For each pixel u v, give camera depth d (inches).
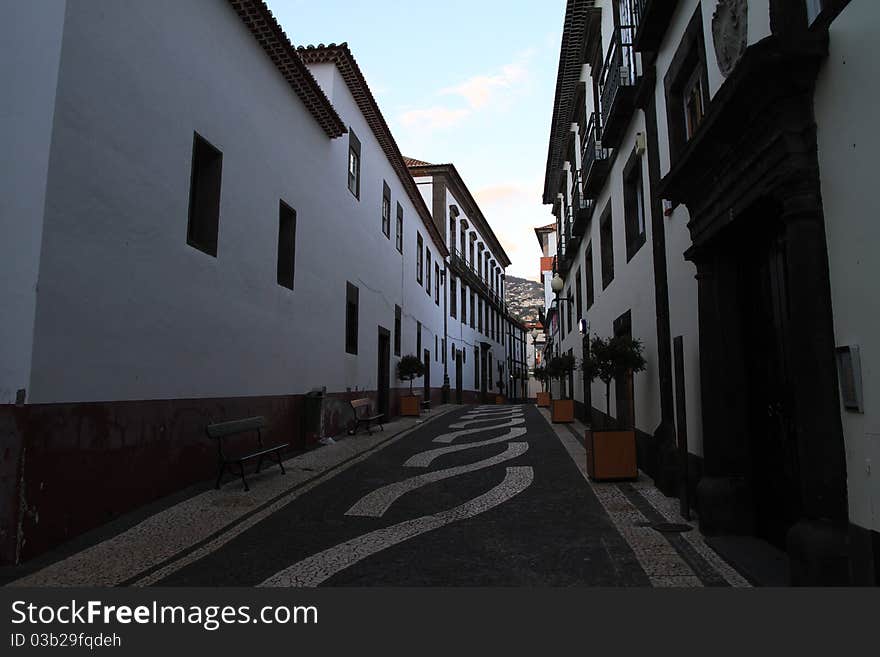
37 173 200.4
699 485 217.5
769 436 200.7
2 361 193.9
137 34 252.4
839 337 132.0
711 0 212.8
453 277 1350.9
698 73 245.4
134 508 248.1
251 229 367.2
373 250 679.7
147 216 258.5
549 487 311.3
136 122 251.0
